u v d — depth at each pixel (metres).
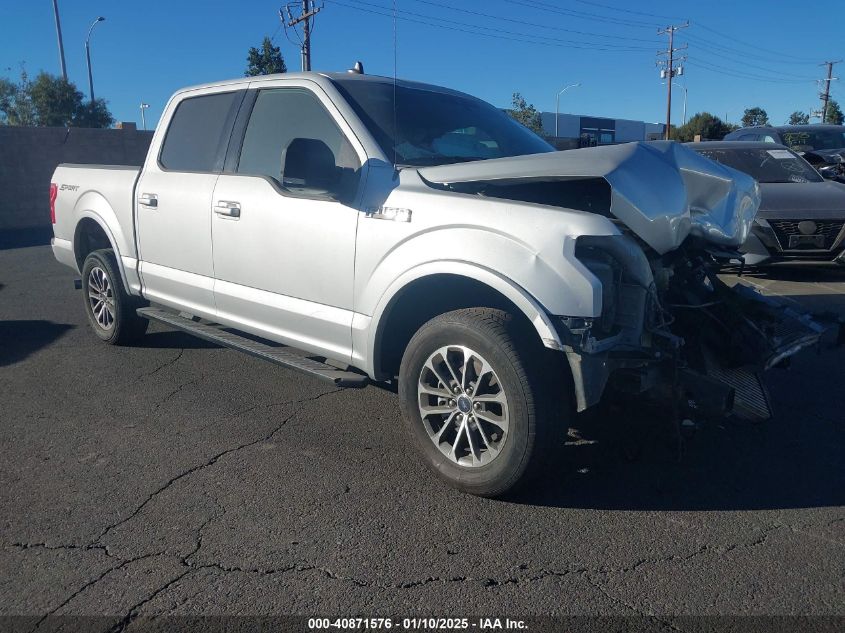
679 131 53.91
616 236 3.33
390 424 4.67
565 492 3.72
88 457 4.16
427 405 3.79
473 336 3.45
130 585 2.94
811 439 4.39
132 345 6.43
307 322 4.33
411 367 3.76
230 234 4.77
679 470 3.97
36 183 18.20
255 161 4.82
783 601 2.82
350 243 4.02
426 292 4.00
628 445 4.06
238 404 5.02
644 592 2.88
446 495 3.70
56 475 3.93
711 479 3.87
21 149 17.84
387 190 3.93
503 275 3.37
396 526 3.39
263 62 38.28
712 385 3.54
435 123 4.58
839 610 2.76
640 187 3.56
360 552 3.18
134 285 5.85
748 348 3.93
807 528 3.37
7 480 3.87
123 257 5.88
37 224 18.33
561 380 3.42
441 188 3.85
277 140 4.71
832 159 12.23
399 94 4.67
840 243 8.20
